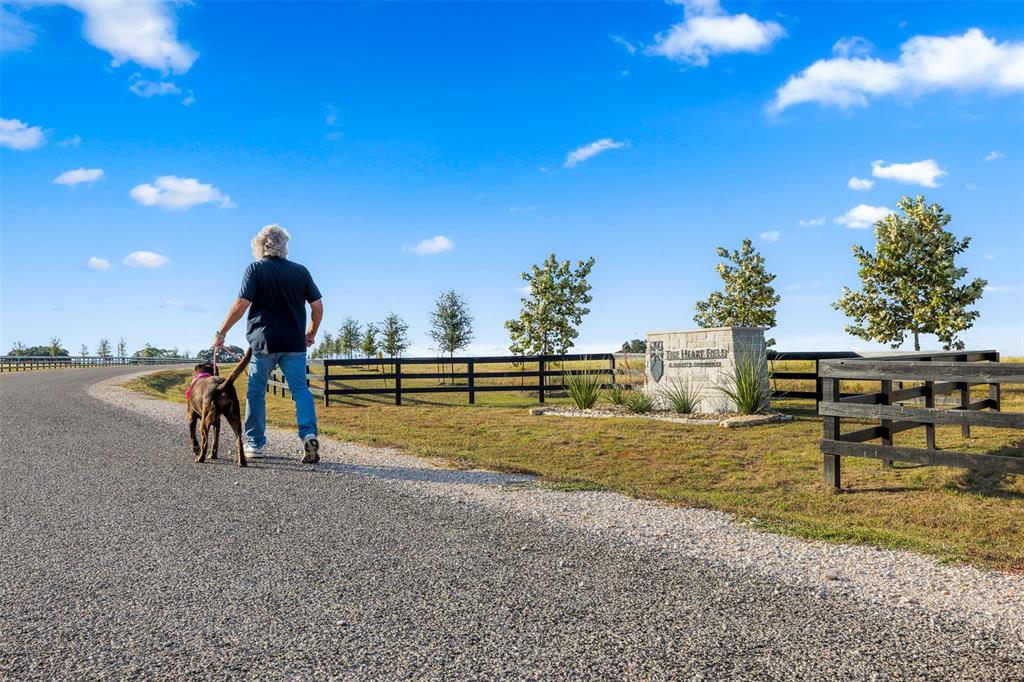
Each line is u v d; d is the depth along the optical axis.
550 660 2.61
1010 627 2.94
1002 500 6.16
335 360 16.58
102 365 52.00
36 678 2.48
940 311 23.94
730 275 35.91
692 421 11.58
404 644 2.75
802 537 4.27
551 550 3.98
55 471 6.41
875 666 2.58
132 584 3.43
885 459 7.03
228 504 5.12
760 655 2.66
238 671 2.53
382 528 4.45
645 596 3.27
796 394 14.22
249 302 6.66
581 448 9.48
